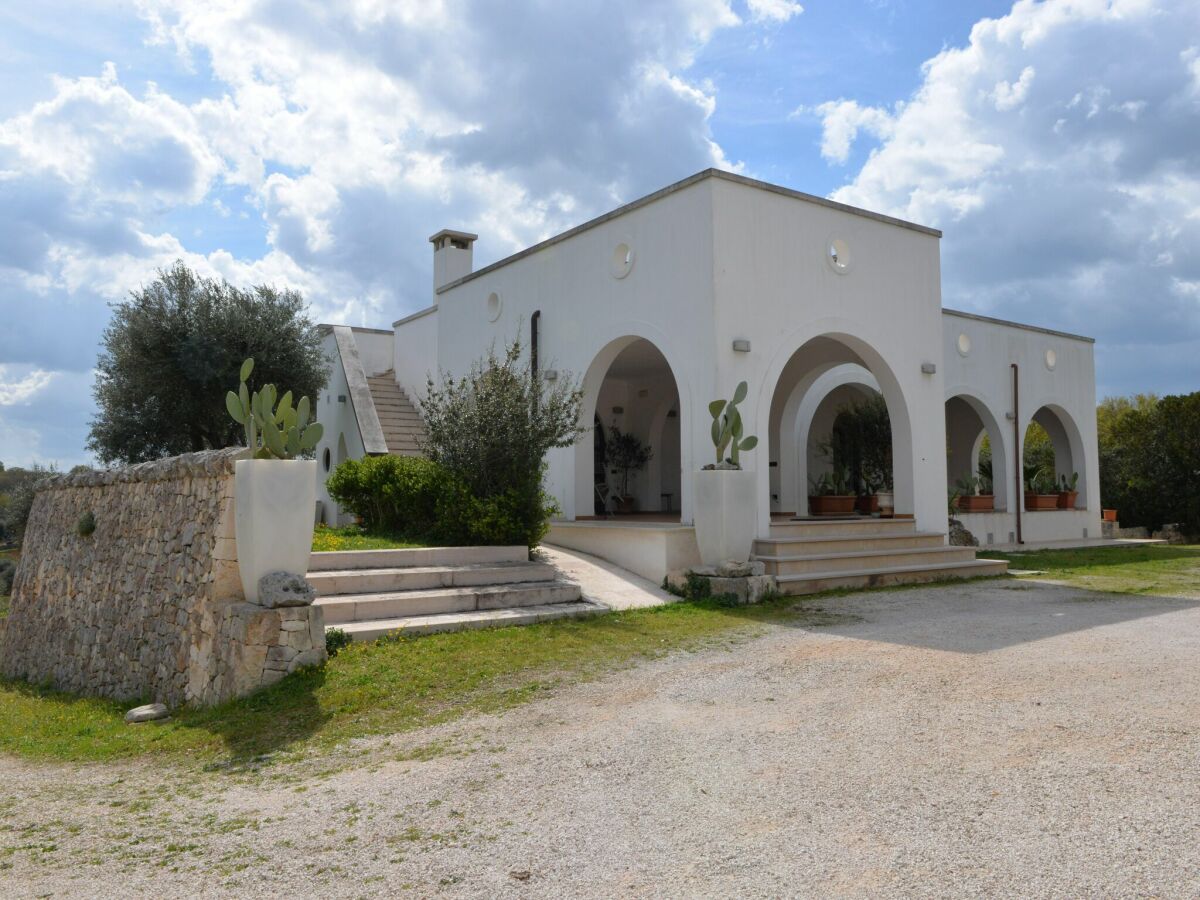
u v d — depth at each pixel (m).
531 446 10.55
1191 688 5.41
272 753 5.07
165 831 3.94
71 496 11.84
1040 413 22.34
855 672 6.13
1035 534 19.77
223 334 16.42
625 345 12.70
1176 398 24.72
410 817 3.87
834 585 10.59
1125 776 3.93
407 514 11.20
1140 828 3.38
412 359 20.23
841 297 12.27
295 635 6.54
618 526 11.03
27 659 11.87
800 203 11.82
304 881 3.28
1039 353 20.36
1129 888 2.91
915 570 11.54
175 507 8.66
